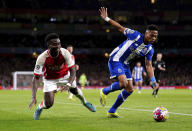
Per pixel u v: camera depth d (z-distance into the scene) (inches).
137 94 1035.9
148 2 2576.3
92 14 2444.6
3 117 346.6
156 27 309.9
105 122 306.3
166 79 2219.5
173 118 341.7
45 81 315.3
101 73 2361.0
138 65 1171.3
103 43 2513.5
